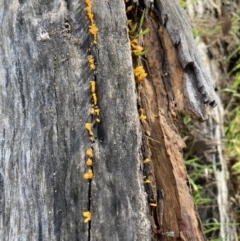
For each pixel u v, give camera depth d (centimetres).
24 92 56
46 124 54
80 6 59
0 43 58
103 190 51
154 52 62
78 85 55
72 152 53
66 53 57
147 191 52
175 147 58
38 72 56
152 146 56
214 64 97
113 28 58
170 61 62
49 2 59
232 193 89
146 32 62
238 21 106
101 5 59
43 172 52
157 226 53
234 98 101
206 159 85
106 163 52
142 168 52
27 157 53
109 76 56
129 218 50
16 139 54
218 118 90
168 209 54
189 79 60
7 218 52
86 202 51
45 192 52
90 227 50
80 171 52
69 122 54
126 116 54
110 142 53
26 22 58
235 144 92
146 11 63
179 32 62
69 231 50
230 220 85
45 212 51
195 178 83
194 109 59
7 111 55
